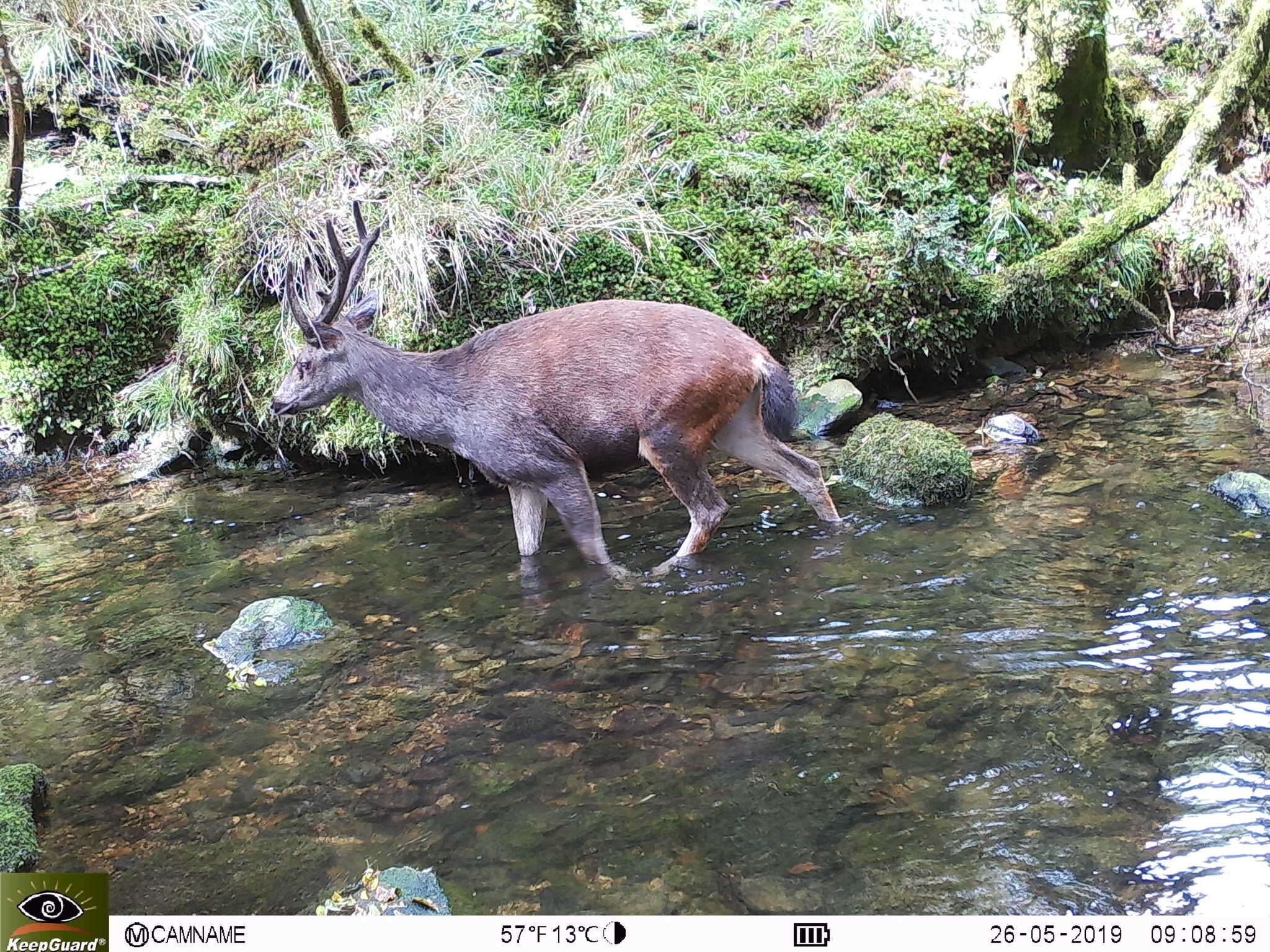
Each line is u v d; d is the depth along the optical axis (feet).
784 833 7.98
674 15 22.71
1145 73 21.58
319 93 19.99
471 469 15.71
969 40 20.86
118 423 17.17
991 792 8.25
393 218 15.67
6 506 15.60
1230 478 12.76
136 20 20.48
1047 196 19.17
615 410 12.10
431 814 8.48
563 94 20.10
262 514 14.84
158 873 8.02
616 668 10.38
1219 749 8.49
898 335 16.81
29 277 17.06
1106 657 9.84
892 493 13.56
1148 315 18.76
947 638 10.37
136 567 13.33
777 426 12.76
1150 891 7.24
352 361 12.42
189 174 18.57
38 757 9.58
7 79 16.80
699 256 16.98
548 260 16.01
